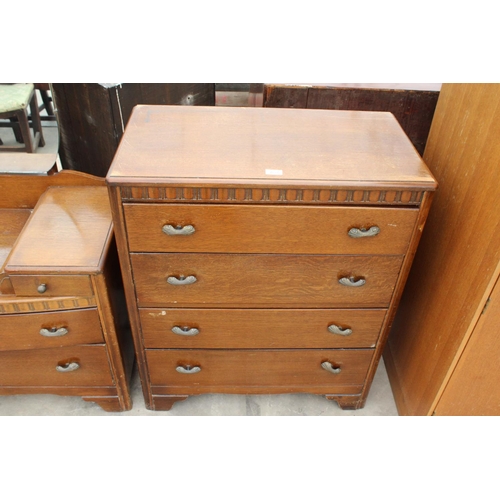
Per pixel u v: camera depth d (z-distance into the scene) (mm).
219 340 1677
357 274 1501
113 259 1593
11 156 1830
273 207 1329
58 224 1597
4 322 1528
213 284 1508
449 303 1543
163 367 1759
